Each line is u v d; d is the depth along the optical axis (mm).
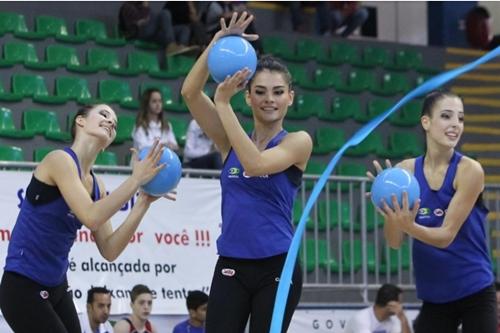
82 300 11273
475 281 6727
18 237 6629
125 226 6855
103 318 10625
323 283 13766
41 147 15289
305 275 13680
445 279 6762
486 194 14125
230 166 6121
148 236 11766
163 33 18141
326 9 21141
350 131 18594
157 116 14469
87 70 16906
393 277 14711
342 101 19109
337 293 14219
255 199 6039
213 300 6035
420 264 6828
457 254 6723
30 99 15836
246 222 6020
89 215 6355
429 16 23125
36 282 6602
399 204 6148
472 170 6539
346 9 21469
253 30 18469
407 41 23562
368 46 20969
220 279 6066
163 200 11906
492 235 14469
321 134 17984
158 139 6461
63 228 6621
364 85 19859
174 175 6594
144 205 6875
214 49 5859
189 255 11977
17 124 15656
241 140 5828
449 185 6586
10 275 6617
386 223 6812
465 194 6516
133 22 18109
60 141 15414
